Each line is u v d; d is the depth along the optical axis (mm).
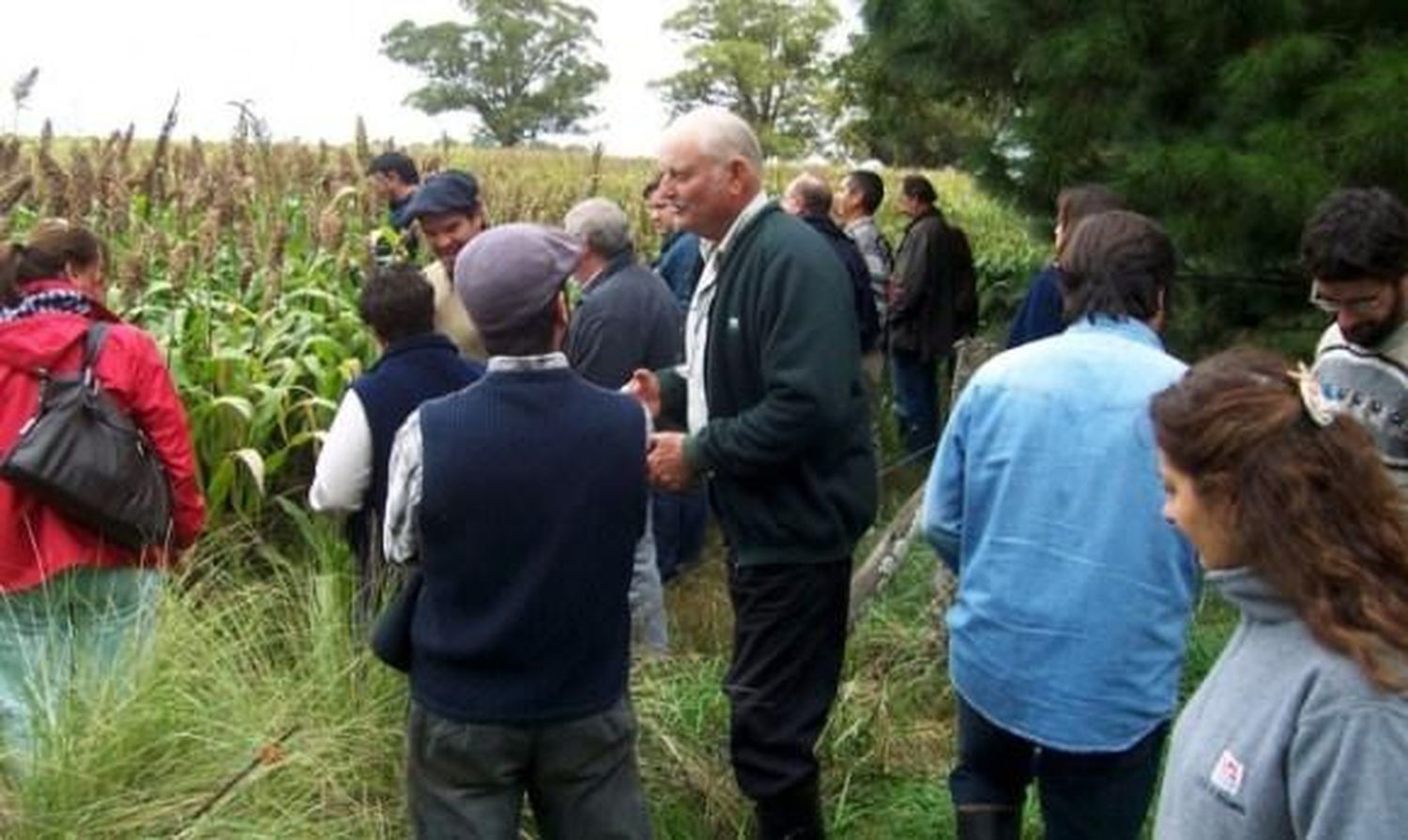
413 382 3795
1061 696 2883
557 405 2836
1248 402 1797
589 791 2967
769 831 3746
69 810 3191
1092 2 6227
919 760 4426
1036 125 6402
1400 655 1675
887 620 5035
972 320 8461
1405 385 3256
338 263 6875
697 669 4496
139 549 3936
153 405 3924
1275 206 5285
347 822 3484
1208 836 1793
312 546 5094
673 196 3568
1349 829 1643
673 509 5051
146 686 3512
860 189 9070
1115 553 2854
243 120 8414
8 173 7438
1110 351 2922
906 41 7398
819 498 3568
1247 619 1829
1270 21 5660
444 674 2871
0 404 3816
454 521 2779
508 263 2793
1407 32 5625
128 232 6949
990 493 2967
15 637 3869
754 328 3506
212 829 3191
